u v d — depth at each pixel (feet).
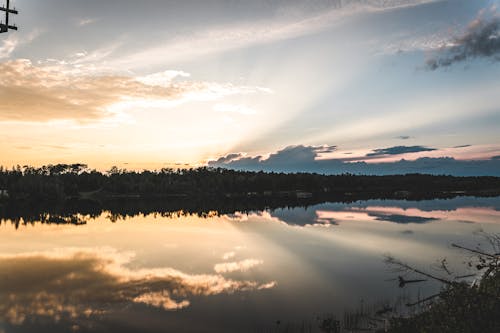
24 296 84.48
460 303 50.83
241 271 107.86
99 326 67.05
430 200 523.29
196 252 140.15
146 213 332.80
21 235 187.01
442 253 134.10
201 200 575.38
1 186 559.79
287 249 145.69
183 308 75.77
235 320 68.95
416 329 53.72
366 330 61.52
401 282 91.71
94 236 183.21
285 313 72.02
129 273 106.22
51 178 636.89
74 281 97.09
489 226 219.82
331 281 95.30
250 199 596.70
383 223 238.89
